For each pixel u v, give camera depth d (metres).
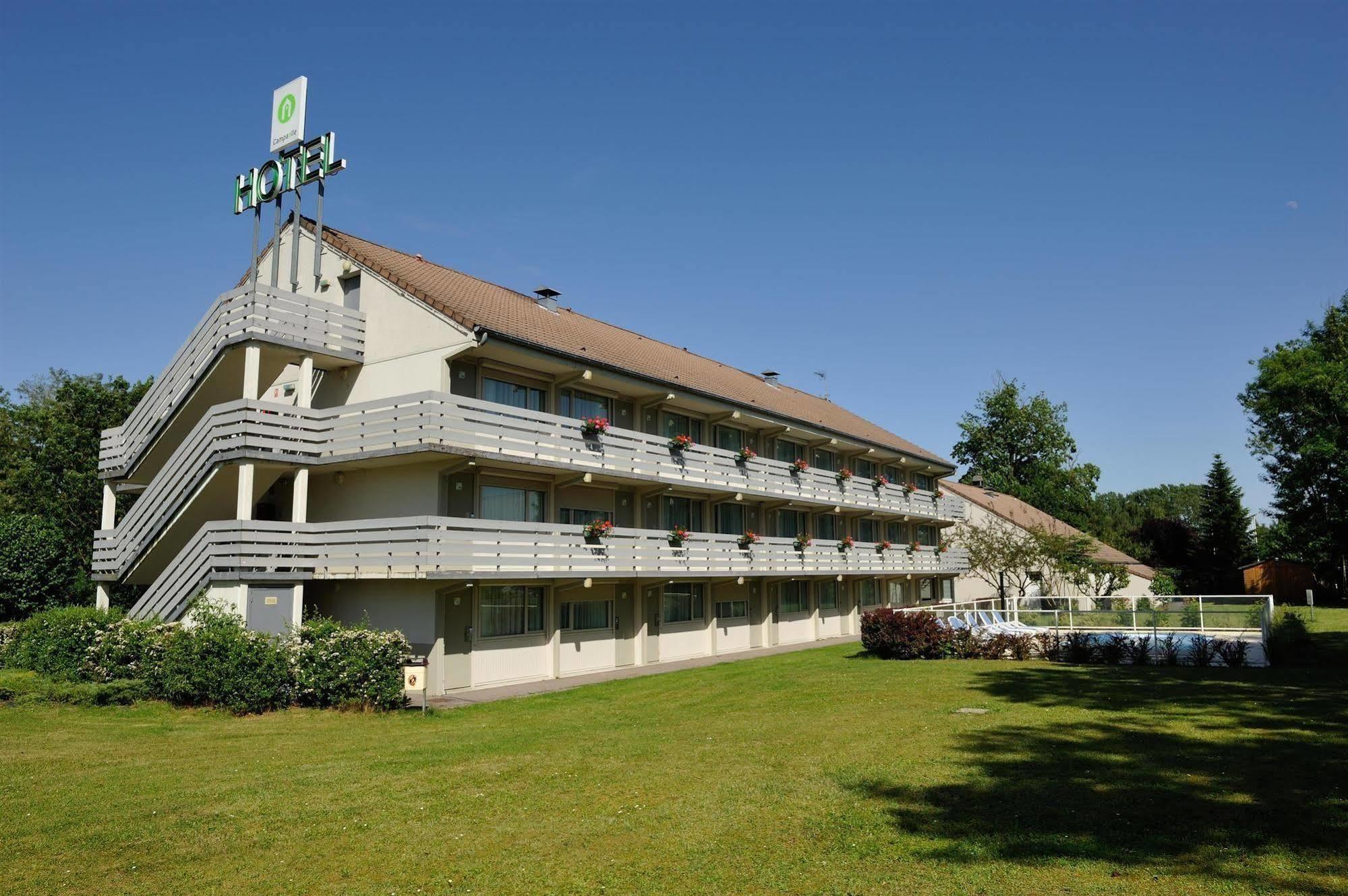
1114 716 14.28
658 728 14.30
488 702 18.06
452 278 26.58
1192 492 119.44
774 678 21.17
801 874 7.22
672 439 26.80
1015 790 9.56
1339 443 34.78
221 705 16.11
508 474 22.42
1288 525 48.28
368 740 13.21
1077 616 33.03
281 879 7.28
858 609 41.31
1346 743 11.68
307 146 22.00
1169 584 54.75
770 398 36.28
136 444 23.19
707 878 7.18
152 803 9.41
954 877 7.04
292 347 20.75
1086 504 72.19
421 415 19.36
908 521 45.34
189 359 22.25
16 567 26.33
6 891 7.02
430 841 8.20
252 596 18.73
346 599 21.64
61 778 10.53
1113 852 7.52
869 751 11.87
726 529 31.70
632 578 25.08
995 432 75.00
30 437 40.31
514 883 7.17
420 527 18.73
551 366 22.89
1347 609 50.16
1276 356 38.06
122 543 21.97
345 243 23.20
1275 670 20.70
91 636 18.86
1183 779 9.91
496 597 21.62
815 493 34.59
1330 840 7.69
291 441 20.28
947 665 23.08
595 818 8.86
